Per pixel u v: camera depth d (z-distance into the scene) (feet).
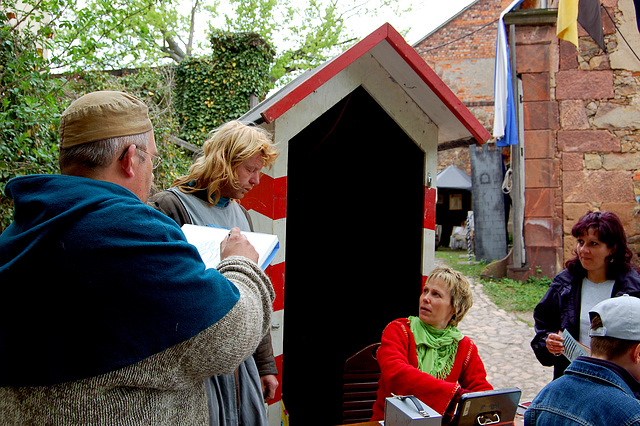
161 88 29.43
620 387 5.23
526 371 16.70
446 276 6.98
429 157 9.34
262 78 34.30
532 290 27.63
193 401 3.95
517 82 30.40
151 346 3.40
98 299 3.34
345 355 11.25
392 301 10.66
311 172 10.98
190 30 44.83
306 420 11.30
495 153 38.19
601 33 23.36
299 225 11.12
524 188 29.89
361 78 8.78
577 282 8.61
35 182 3.84
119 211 3.58
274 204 8.20
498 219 38.34
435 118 9.25
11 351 3.37
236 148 6.36
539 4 32.68
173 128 27.81
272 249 5.11
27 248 3.36
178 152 26.37
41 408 3.37
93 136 3.81
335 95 8.60
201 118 33.14
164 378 3.52
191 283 3.54
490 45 52.54
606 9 27.91
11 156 12.71
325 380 11.34
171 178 24.63
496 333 20.81
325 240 11.14
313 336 11.34
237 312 3.75
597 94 28.66
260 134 6.64
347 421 8.75
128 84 27.22
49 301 3.36
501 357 18.03
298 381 11.36
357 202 10.83
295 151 10.71
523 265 30.32
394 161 10.37
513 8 28.91
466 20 52.75
